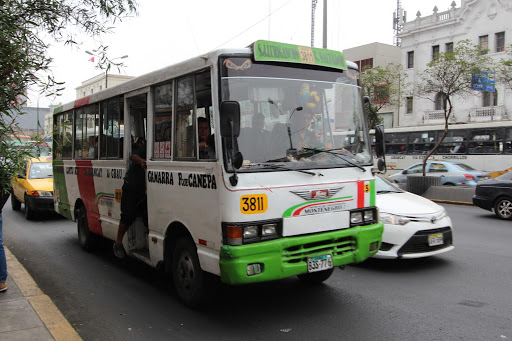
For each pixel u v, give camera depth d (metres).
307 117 4.72
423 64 32.69
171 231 5.26
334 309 4.93
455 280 5.98
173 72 5.02
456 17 30.34
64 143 8.95
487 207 11.89
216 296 5.08
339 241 4.66
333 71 5.05
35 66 4.07
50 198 11.70
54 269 6.92
